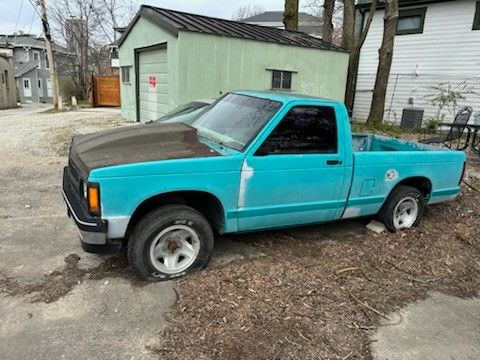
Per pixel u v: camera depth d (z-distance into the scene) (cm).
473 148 980
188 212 353
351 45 1465
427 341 300
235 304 324
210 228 367
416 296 362
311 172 399
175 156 342
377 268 407
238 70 1038
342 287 364
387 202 486
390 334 304
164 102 1107
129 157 335
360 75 1653
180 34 923
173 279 359
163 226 344
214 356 267
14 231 445
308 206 411
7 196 566
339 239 474
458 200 641
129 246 346
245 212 377
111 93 2347
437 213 584
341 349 283
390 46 1317
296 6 1512
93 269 370
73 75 3606
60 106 2284
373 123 1373
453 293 373
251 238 458
